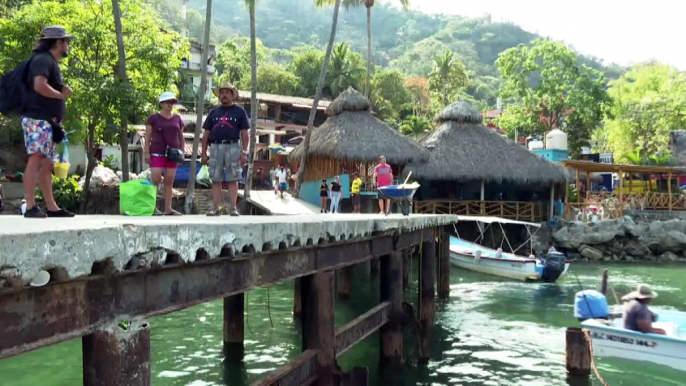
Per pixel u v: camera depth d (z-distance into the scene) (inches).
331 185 1097.4
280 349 465.1
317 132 1332.4
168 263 149.3
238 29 6811.0
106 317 133.3
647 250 1254.9
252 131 1138.7
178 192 1167.6
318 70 2556.6
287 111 2145.7
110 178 1130.0
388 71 2773.1
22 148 1175.6
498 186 1417.3
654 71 2418.8
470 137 1350.9
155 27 992.9
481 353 486.9
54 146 214.2
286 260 238.8
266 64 2608.3
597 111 1978.3
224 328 457.1
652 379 414.6
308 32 7086.6
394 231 397.1
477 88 4771.2
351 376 276.4
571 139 2059.5
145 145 333.4
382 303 414.6
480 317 633.6
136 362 139.3
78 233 116.2
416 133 2300.7
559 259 902.4
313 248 269.0
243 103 1999.3
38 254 106.5
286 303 672.4
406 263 836.0
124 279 139.1
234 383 379.6
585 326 456.1
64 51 209.0
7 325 108.2
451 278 920.9
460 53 6624.0
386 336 420.2
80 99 870.4
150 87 960.9
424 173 1235.2
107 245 124.6
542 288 832.9
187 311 606.5
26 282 105.0
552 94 2014.0
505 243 1253.7
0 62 872.3
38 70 195.6
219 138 336.5
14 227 127.6
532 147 1838.1
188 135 1491.1
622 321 457.4
